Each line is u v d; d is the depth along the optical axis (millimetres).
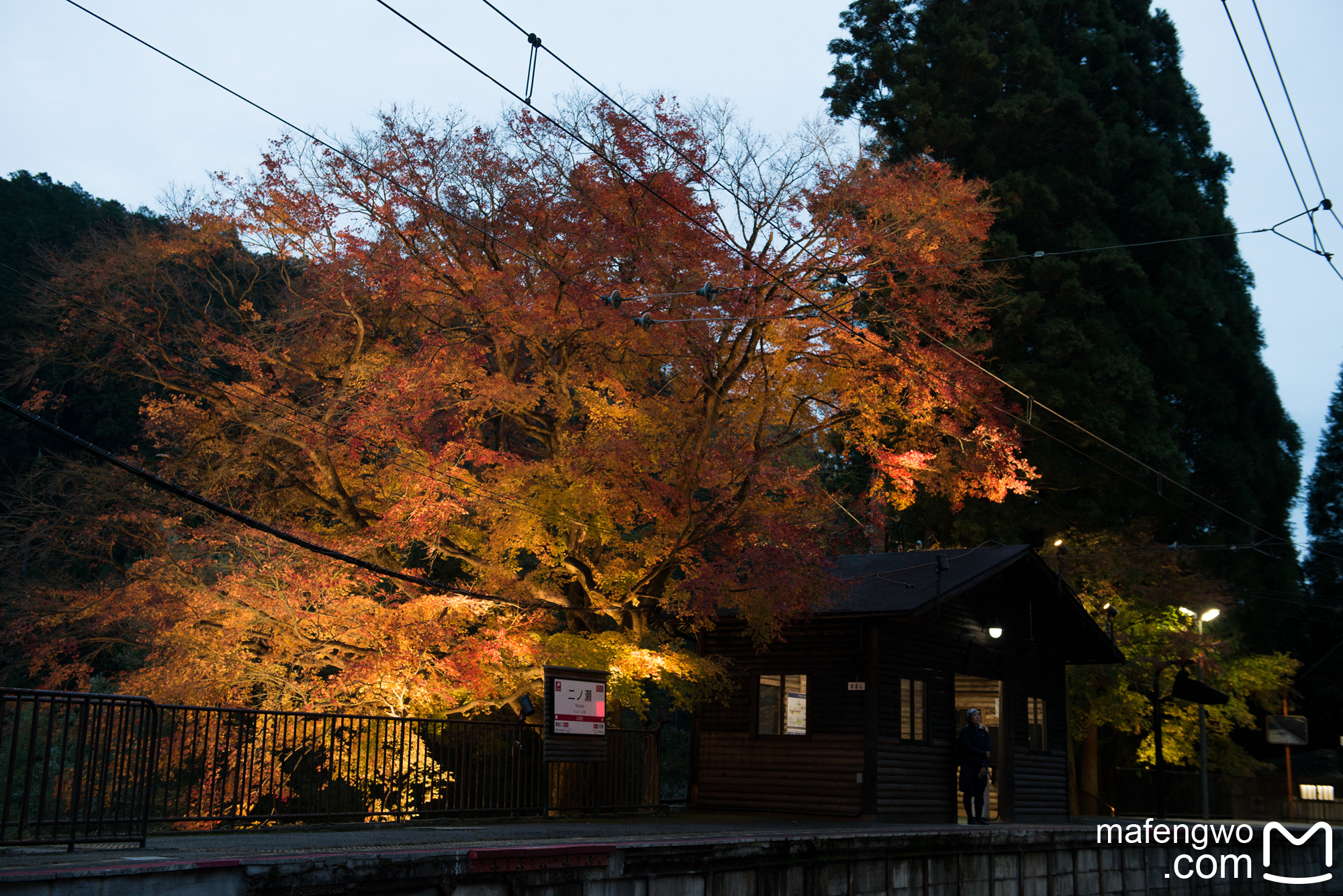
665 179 19734
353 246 21922
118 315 22953
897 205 21203
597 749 17859
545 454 24234
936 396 22188
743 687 23062
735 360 21656
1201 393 36062
